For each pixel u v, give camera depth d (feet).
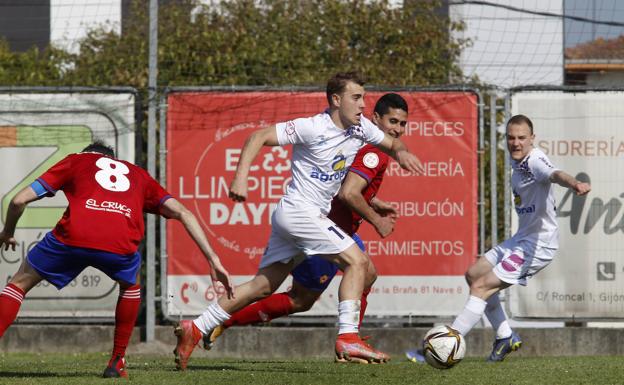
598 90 137.39
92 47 165.17
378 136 83.41
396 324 141.49
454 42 165.27
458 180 137.18
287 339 134.31
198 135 138.21
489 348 135.23
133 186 75.72
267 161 137.39
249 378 74.28
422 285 136.87
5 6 175.32
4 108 138.82
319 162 81.46
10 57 167.02
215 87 138.00
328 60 161.27
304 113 138.31
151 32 137.69
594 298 137.08
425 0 166.61
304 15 164.14
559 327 138.31
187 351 83.97
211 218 137.80
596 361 103.91
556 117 137.49
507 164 136.77
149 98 137.80
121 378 74.84
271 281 85.20
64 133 138.72
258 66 156.97
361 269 81.30
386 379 73.87
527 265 107.45
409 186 137.08
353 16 164.35
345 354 80.43
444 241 136.98
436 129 137.28
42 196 74.18
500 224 144.05
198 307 137.80
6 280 137.59
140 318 140.77
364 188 92.84
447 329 83.05
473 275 110.22
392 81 159.84
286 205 82.07
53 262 74.08
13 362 111.96
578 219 136.98
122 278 75.46
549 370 84.17
